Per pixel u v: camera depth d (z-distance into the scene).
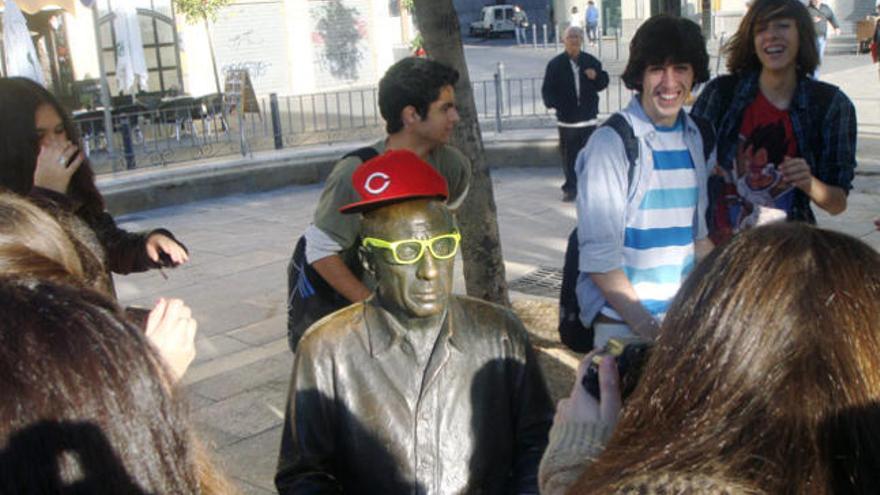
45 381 0.94
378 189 2.06
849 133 3.50
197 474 1.12
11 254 1.13
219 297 7.59
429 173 2.10
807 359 1.22
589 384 1.79
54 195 2.94
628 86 3.09
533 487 2.17
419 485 2.16
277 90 26.77
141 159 13.77
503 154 13.11
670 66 2.93
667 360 1.32
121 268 3.36
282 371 5.68
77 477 0.94
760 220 3.40
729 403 1.24
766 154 3.54
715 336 1.27
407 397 2.15
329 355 2.16
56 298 1.01
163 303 1.62
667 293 3.09
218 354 6.17
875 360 1.22
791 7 3.39
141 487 0.99
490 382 2.21
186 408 1.10
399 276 2.09
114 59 20.81
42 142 2.99
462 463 2.18
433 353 2.15
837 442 1.22
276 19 26.39
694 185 3.10
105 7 20.53
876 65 21.00
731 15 29.66
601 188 3.01
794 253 1.27
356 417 2.16
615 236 3.01
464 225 5.40
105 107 13.30
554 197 10.95
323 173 13.12
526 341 2.28
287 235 9.91
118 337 1.01
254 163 12.68
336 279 3.15
